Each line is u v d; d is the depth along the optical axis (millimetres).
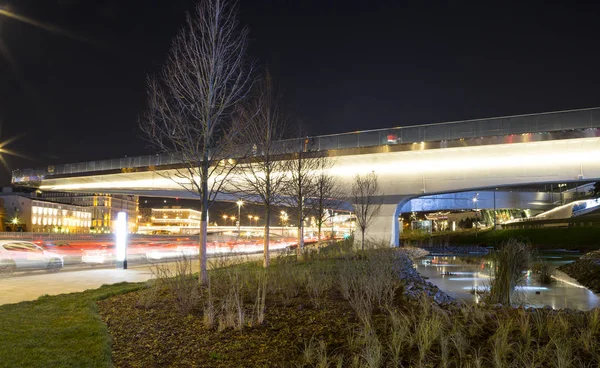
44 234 60625
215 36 12461
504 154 30297
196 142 13078
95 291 12570
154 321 8273
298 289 10648
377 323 7199
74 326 7969
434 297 10961
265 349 6453
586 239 50562
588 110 27359
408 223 128875
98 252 26734
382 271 10750
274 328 7352
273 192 18781
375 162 34156
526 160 29844
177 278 11156
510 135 29125
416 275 18953
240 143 17219
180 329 7652
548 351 5516
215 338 7043
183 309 8625
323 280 11258
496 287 11219
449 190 32406
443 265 27625
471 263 29141
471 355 5668
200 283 11594
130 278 17266
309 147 28969
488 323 6973
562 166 28906
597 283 16281
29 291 13625
